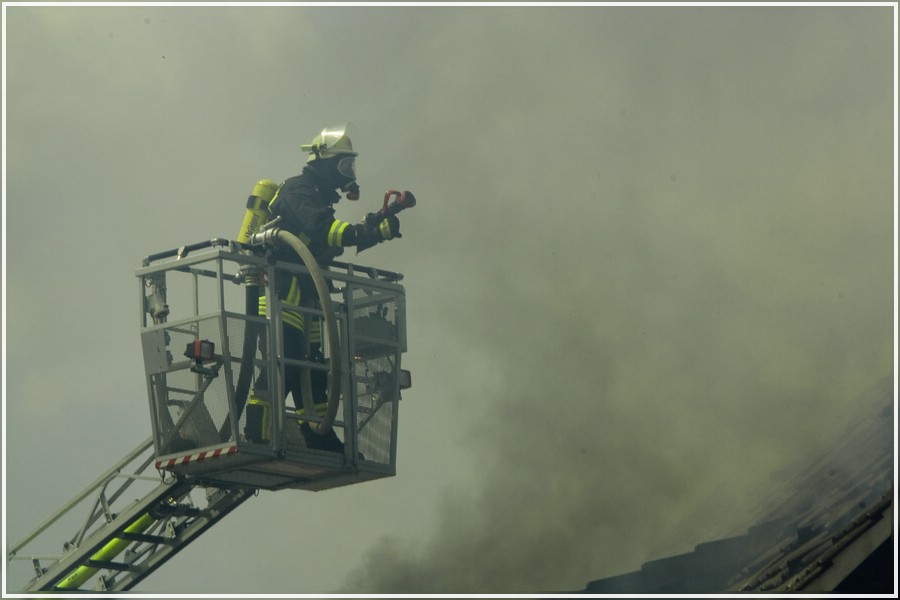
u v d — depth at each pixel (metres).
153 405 31.23
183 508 34.91
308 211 31.69
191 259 30.89
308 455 31.12
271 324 30.80
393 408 33.28
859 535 25.86
